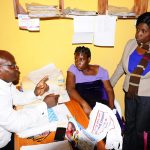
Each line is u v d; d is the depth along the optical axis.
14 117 1.11
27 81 1.63
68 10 1.61
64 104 1.41
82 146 0.99
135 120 1.74
